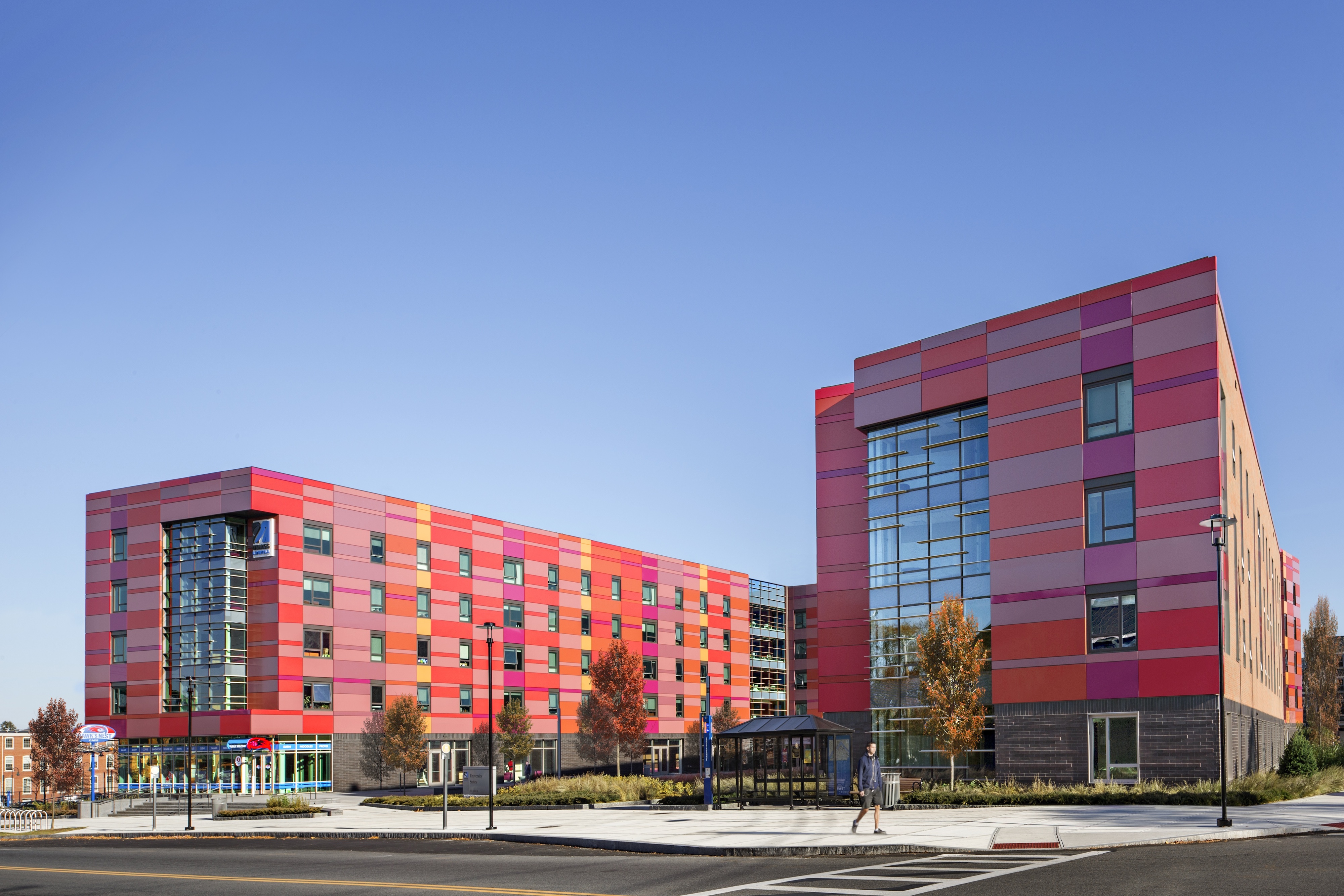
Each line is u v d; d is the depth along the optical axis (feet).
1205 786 108.27
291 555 209.97
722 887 56.29
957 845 71.92
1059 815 93.76
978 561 138.10
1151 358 123.65
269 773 199.72
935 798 111.34
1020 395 134.92
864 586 151.84
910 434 148.77
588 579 283.59
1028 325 135.33
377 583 226.38
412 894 56.03
